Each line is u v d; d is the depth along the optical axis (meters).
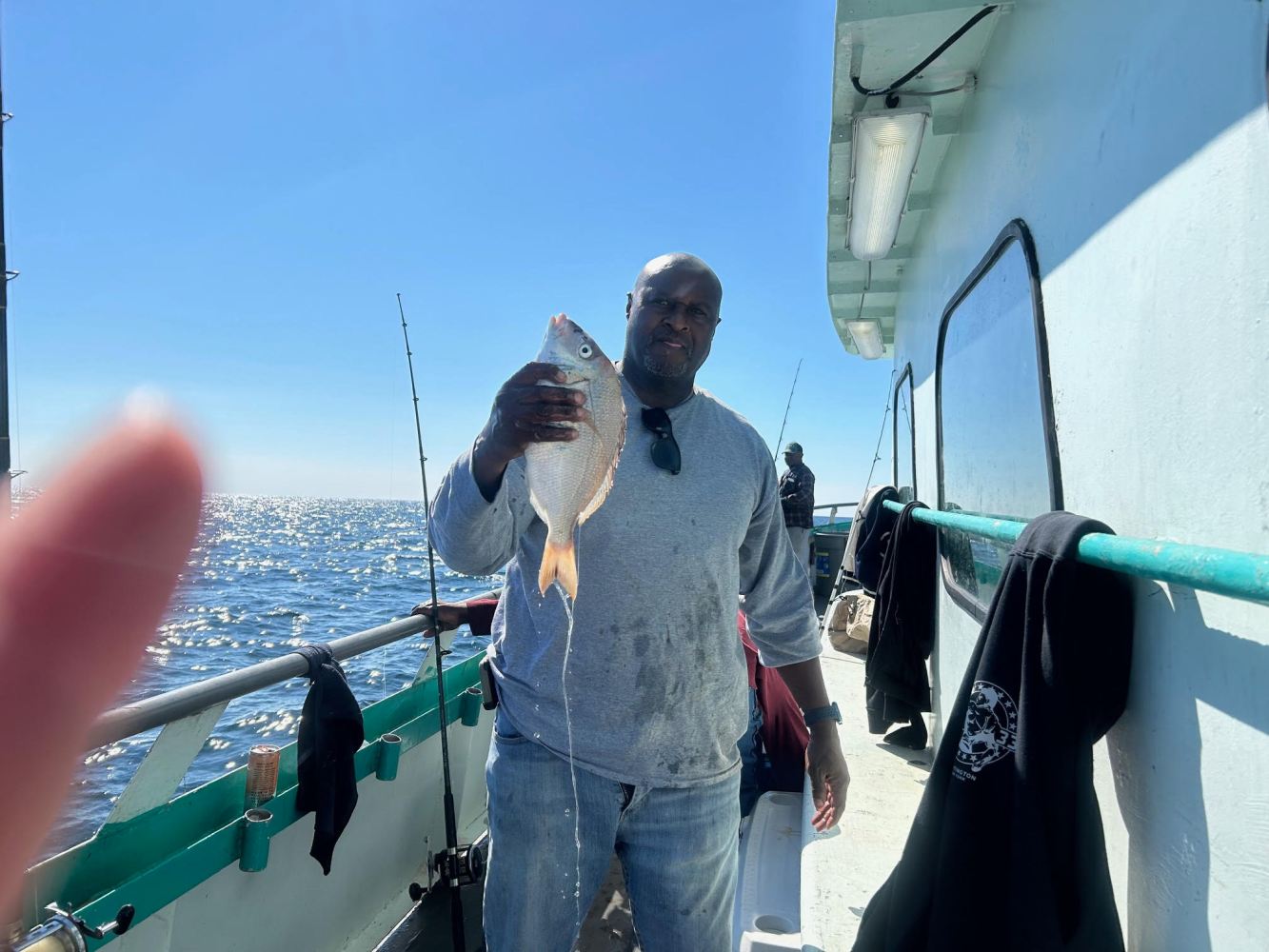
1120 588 1.56
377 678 7.34
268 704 6.93
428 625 2.94
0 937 0.47
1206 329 1.31
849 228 4.01
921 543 3.69
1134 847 1.57
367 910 2.84
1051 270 2.04
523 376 1.66
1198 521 1.33
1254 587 1.03
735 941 2.57
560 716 1.90
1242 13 1.18
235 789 2.31
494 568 1.93
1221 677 1.26
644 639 1.89
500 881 1.92
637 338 2.04
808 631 2.36
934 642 3.74
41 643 0.39
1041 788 1.49
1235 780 1.22
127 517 0.40
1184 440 1.38
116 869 1.96
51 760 0.39
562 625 1.91
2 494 0.41
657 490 1.93
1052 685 1.51
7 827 0.37
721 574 1.99
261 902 2.36
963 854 1.57
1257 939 1.17
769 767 3.60
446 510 1.79
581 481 1.74
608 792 1.89
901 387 5.49
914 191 3.93
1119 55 1.63
